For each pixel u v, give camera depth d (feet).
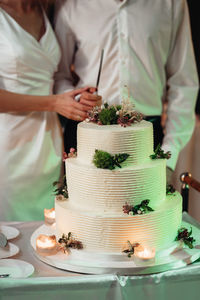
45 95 11.07
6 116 10.84
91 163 7.39
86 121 7.98
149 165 7.29
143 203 7.17
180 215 7.84
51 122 11.37
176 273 6.85
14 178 11.04
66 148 11.77
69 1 11.32
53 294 6.54
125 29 10.95
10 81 10.66
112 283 6.64
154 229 7.18
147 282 6.76
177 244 7.52
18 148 10.98
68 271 7.04
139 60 11.12
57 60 11.28
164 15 11.11
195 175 14.17
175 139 11.39
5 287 6.42
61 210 7.47
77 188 7.41
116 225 7.01
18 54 10.39
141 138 7.31
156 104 11.53
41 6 11.03
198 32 14.61
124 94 11.14
